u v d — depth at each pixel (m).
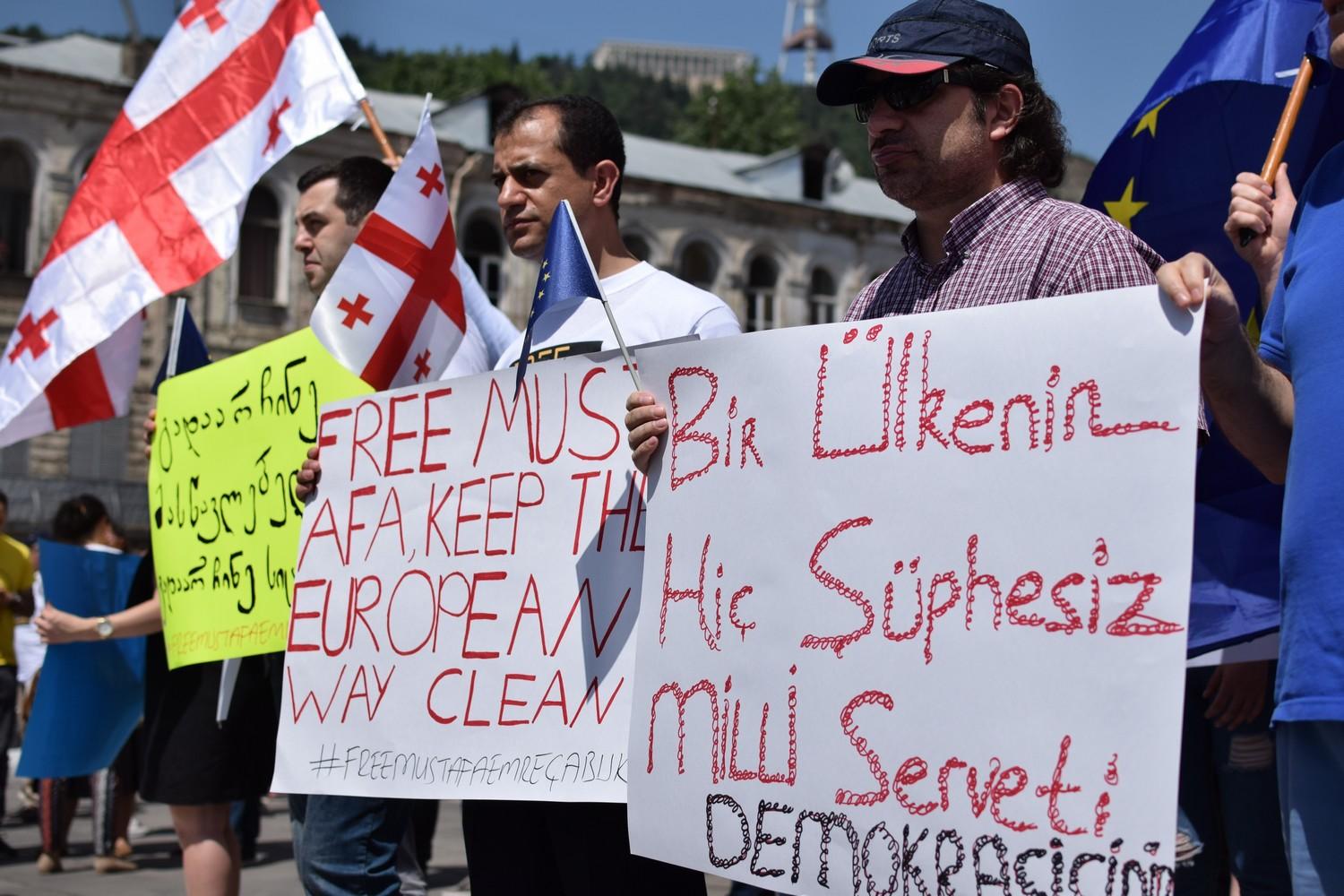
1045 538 2.15
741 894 4.81
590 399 3.05
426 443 3.33
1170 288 2.07
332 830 3.53
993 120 2.84
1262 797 3.59
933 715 2.23
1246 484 3.19
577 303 3.52
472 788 3.07
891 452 2.34
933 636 2.25
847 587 2.36
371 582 3.37
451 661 3.17
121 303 4.99
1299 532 2.10
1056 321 2.19
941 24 2.82
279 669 4.25
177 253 4.96
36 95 26.53
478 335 4.37
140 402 27.56
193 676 4.19
